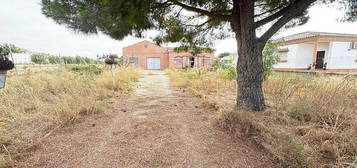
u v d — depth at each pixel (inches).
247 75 108.7
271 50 226.1
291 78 189.0
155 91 205.5
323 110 94.0
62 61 442.9
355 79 151.5
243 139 77.4
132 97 168.7
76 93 135.9
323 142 64.7
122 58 584.7
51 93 139.9
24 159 60.4
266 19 104.8
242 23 106.1
